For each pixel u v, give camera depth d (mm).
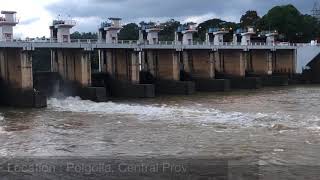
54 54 74875
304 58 104125
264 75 101812
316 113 50812
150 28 88750
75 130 41625
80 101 64750
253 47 97750
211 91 85938
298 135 37594
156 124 43938
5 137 38719
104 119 47562
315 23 153375
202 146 34344
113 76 79250
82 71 69000
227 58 97562
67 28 72312
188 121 45312
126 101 67688
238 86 91750
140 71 85562
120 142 36250
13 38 63750
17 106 61031
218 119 46281
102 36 82125
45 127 43406
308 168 28266
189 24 99625
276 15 136875
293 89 86812
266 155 31391
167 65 84438
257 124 42938
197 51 90812
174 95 78188
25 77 60719
